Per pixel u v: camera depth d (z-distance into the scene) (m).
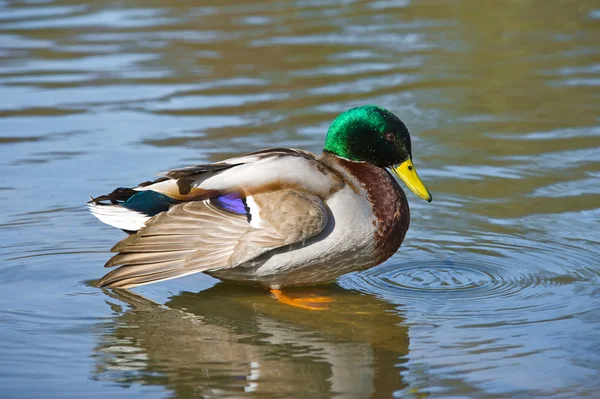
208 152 13.27
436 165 12.91
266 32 20.17
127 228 8.95
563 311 8.64
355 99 15.65
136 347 7.99
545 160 13.03
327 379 7.39
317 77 16.95
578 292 9.09
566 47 18.66
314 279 9.19
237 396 7.08
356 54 18.39
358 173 9.25
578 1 22.39
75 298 9.11
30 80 17.09
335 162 9.41
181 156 13.15
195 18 21.55
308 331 8.39
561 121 14.57
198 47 19.06
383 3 22.78
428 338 8.13
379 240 8.96
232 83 16.73
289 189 8.67
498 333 8.19
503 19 20.94
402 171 9.48
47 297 9.11
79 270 9.80
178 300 9.16
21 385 7.23
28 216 11.19
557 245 10.34
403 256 10.18
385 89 16.17
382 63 17.73
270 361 7.71
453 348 7.91
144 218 8.92
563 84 16.41
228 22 21.14
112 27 20.81
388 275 9.71
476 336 8.14
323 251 8.72
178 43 19.39
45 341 8.08
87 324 8.49
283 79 16.88
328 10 22.20
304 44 19.11
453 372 7.46
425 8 22.12
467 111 15.12
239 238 8.52
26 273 9.68
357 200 8.84
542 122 14.56
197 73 17.34
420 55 18.23
